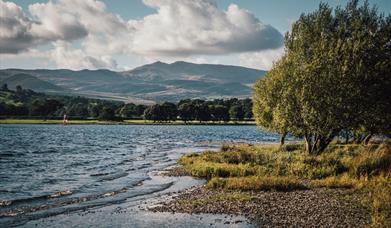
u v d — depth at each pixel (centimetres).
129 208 2466
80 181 3706
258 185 2941
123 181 3647
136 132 15012
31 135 12350
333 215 2142
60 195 2964
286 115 4425
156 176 3919
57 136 12119
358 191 2739
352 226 1936
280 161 3897
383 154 3641
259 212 2259
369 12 4516
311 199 2531
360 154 4003
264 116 5584
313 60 4362
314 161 3756
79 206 2555
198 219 2155
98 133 14150
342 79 4144
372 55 4338
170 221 2128
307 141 4694
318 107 4181
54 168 4784
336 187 2945
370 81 4222
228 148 6053
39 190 3212
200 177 3772
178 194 2928
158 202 2636
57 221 2164
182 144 9100
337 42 4328
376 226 1842
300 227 1955
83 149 7769
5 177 3994
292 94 4394
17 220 2186
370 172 3266
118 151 7312
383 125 4331
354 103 4134
